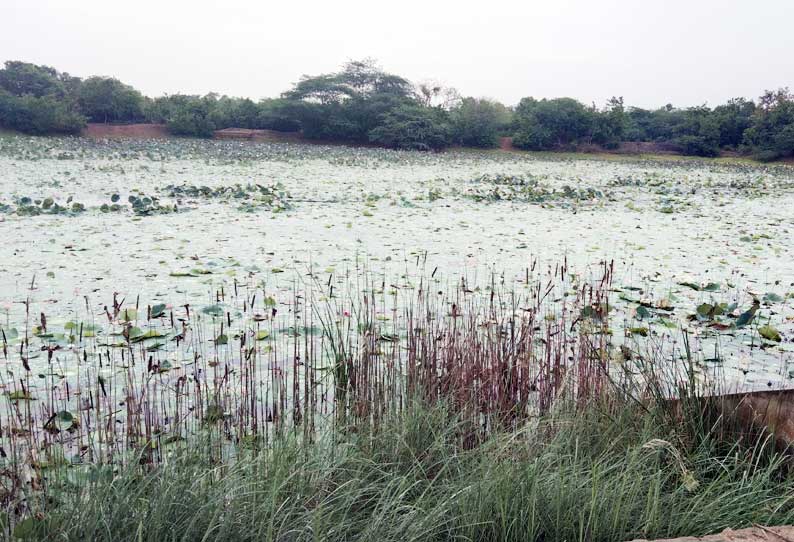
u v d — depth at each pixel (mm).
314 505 2797
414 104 63844
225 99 68375
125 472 2816
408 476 3086
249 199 15219
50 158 26125
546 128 61594
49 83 66375
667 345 5492
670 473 3180
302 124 60469
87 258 8219
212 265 7965
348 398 3686
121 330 5391
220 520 2598
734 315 6422
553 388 3963
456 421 3426
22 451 3191
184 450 3055
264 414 3795
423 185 21047
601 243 10484
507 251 9539
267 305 6273
